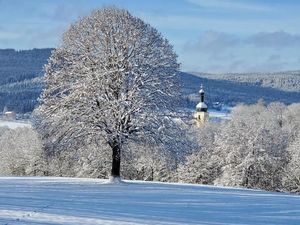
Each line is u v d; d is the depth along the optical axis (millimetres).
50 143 48469
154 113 47562
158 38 49312
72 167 84812
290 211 33375
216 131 115438
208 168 101500
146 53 48406
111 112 46625
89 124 47375
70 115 47094
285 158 95750
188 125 50281
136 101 46969
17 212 23922
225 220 27000
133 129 47844
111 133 47156
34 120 51031
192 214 28625
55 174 87875
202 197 39125
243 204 35906
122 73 46719
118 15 48469
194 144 50531
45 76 48812
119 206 30062
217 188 52281
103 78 46500
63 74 48344
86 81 46781
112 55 47469
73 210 26125
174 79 48938
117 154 49125
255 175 90812
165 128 47938
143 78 47656
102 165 70625
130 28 48156
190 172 101562
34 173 94250
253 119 105250
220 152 98625
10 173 104938
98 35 48031
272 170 92375
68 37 49000
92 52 48031
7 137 125250
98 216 24375
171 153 48781
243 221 27219
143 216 25797
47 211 24953
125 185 47406
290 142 102562
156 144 48281
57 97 48562
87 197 34938
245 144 92312
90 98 47312
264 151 91000
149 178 100000
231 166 92000
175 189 45938
